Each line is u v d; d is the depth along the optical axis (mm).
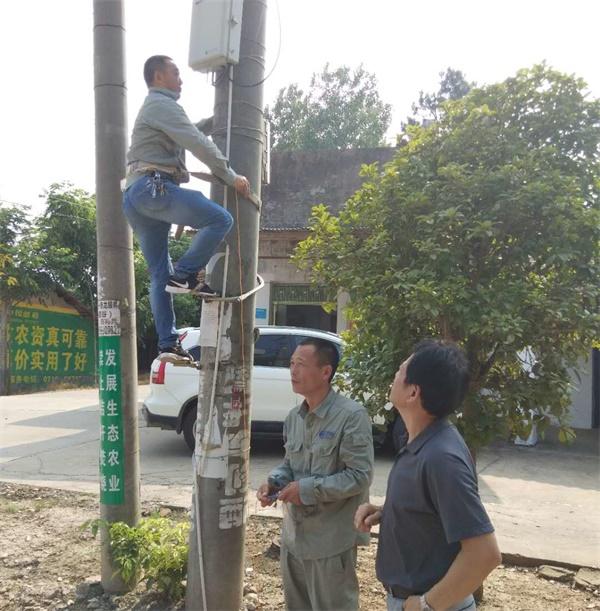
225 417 3189
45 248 17375
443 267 3270
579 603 3779
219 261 3160
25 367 17297
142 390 16328
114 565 3684
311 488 2609
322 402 2824
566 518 5645
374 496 6297
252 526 5074
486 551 1749
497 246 3441
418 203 3357
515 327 2975
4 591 3830
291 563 2883
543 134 3531
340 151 15062
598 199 3424
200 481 3207
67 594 3768
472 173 3424
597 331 3158
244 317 3232
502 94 3564
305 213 14305
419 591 1888
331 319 13195
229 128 3189
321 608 2746
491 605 3738
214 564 3178
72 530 4961
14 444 8820
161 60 2963
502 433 3328
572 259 3248
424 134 3770
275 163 15203
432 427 1981
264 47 3346
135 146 2922
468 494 1787
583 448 9328
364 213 3617
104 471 3828
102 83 3732
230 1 3123
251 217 3244
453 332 3438
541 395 3295
